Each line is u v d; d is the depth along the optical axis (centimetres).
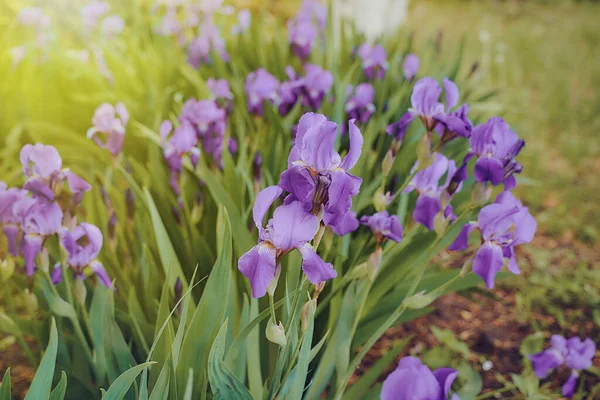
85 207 104
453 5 440
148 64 154
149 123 126
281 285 85
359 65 140
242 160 101
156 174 105
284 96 119
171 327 75
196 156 94
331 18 144
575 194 172
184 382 74
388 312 93
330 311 87
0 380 100
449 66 161
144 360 84
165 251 83
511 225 74
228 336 80
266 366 87
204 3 181
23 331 85
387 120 118
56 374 82
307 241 65
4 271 80
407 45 165
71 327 88
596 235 151
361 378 86
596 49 329
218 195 88
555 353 89
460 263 138
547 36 358
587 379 108
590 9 434
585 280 133
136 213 96
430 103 78
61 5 199
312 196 63
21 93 150
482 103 153
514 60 296
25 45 155
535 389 93
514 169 77
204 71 155
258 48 166
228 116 116
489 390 105
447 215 81
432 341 114
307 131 63
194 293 92
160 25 177
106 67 148
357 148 64
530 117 227
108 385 81
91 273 97
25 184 74
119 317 86
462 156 112
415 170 81
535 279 130
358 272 78
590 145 206
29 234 75
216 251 97
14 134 134
